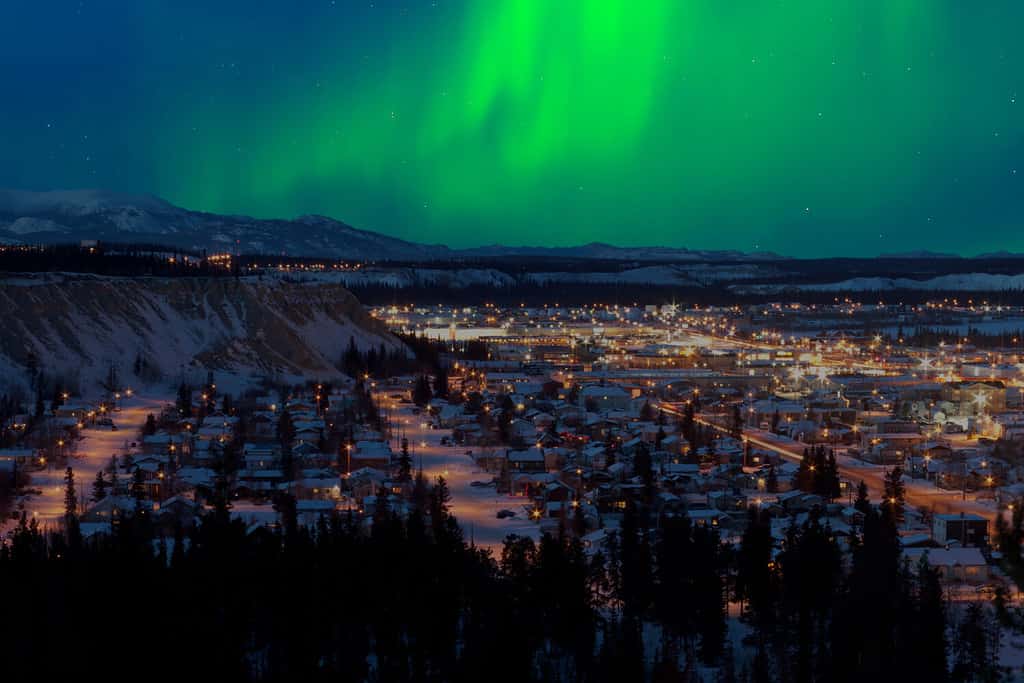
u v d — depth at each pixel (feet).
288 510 513.04
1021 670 382.42
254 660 407.85
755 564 431.43
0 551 434.71
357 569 424.46
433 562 427.33
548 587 416.26
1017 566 475.31
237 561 428.15
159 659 374.63
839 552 456.86
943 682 372.38
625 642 383.24
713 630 402.72
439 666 396.57
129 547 418.10
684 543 434.30
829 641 404.98
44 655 370.73
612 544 472.85
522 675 379.55
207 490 588.91
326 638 409.49
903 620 393.50
